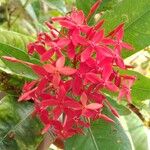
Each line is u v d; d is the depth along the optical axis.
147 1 0.22
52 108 0.21
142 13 0.22
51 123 0.20
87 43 0.19
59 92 0.19
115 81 0.20
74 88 0.19
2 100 0.23
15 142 0.22
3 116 0.23
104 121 0.22
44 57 0.19
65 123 0.19
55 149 0.32
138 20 0.22
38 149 0.24
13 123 0.23
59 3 0.30
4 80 0.23
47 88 0.19
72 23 0.19
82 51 0.19
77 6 0.24
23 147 0.22
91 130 0.22
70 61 0.20
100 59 0.19
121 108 0.23
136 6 0.22
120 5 0.22
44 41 0.20
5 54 0.21
